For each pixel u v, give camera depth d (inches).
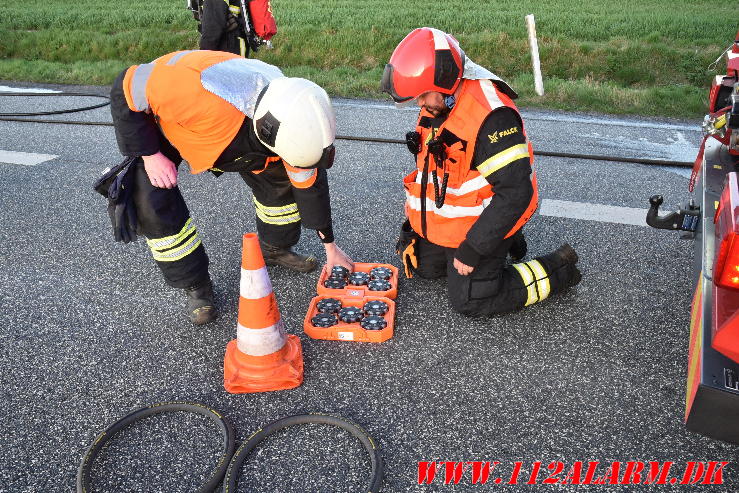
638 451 93.0
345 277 135.4
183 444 95.7
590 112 276.2
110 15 542.0
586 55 360.5
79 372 112.0
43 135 250.8
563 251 123.3
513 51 371.6
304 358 114.2
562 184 191.3
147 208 111.0
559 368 110.8
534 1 618.2
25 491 88.2
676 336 119.0
